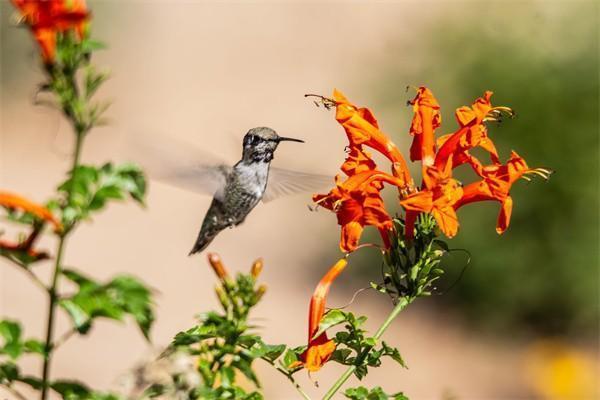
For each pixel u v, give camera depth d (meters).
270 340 17.08
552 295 16.61
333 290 19.16
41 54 3.44
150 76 35.91
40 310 18.98
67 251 22.86
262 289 3.83
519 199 16.23
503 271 16.62
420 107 4.75
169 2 43.88
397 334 17.33
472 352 16.67
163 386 3.57
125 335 17.77
